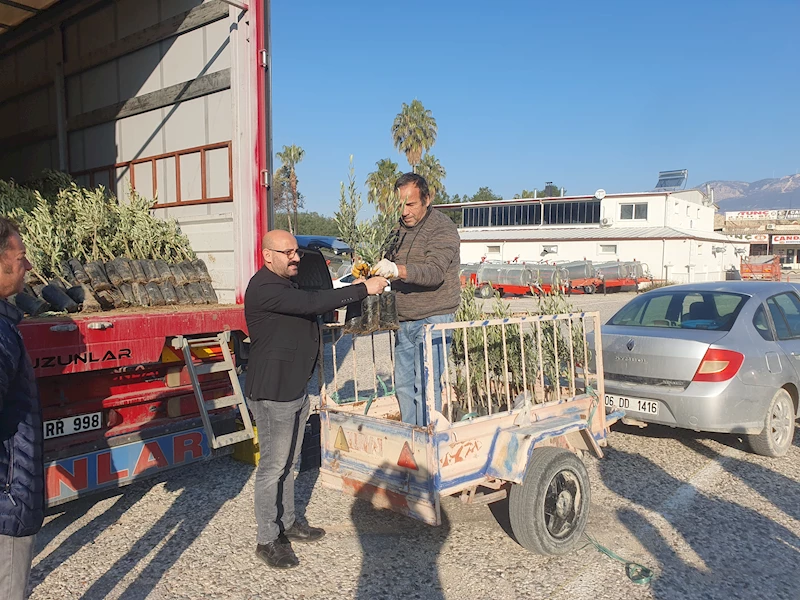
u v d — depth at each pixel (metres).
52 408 3.77
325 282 9.42
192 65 5.24
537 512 3.57
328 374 9.30
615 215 39.66
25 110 7.44
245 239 4.77
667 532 4.03
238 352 4.73
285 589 3.35
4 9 6.71
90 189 6.57
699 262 37.66
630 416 5.52
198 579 3.45
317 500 4.61
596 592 3.31
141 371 4.18
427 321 4.06
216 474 5.14
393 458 3.67
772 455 5.46
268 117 4.85
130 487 4.86
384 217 4.11
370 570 3.56
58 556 3.72
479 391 4.99
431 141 40.06
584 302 23.77
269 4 4.81
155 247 5.13
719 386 5.12
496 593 3.30
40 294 4.07
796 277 42.03
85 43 6.42
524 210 43.00
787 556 3.71
